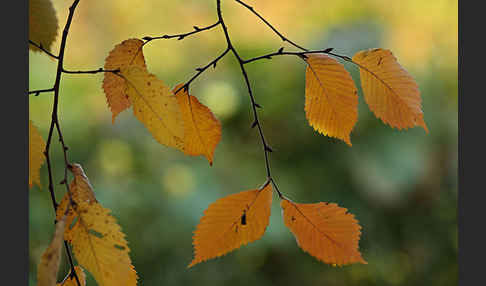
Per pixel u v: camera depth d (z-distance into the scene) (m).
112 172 2.80
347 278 2.92
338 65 0.99
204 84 3.00
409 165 2.78
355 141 2.81
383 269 2.95
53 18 1.00
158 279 2.63
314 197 2.79
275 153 2.83
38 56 2.87
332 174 2.81
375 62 0.98
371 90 0.99
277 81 2.89
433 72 3.00
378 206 2.87
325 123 1.00
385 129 2.82
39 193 2.49
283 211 0.98
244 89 2.88
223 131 2.84
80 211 0.94
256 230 0.98
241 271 2.77
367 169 2.78
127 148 2.86
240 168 2.78
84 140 2.85
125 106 1.00
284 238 2.69
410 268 2.97
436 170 2.92
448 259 2.96
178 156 2.84
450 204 2.92
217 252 0.98
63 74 2.94
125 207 2.63
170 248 2.66
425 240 2.94
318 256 0.98
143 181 2.78
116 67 0.99
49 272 0.91
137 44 0.99
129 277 0.95
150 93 0.95
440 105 2.97
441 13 2.98
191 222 2.66
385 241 2.91
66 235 0.94
